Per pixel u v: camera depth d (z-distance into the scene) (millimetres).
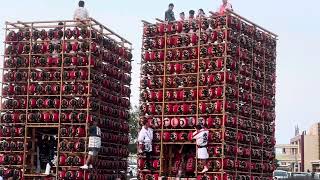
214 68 26969
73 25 28469
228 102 26656
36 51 29031
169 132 27828
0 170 28469
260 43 30141
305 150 119875
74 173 27484
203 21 27578
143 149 27719
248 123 28406
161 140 27859
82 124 27703
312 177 49469
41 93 28641
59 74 28406
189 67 27672
